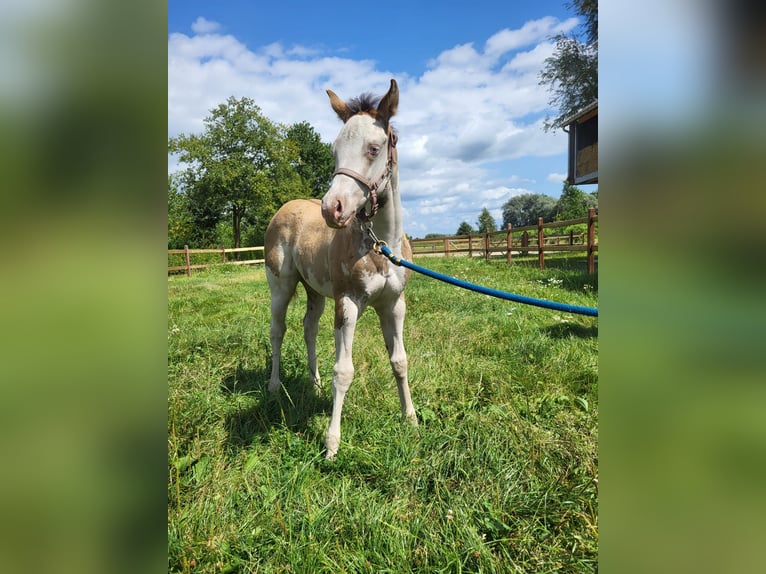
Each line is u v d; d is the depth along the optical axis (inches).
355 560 61.7
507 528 65.4
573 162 529.0
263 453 89.4
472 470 79.3
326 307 226.8
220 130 1040.2
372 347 147.4
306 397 114.5
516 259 527.2
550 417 99.3
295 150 1131.3
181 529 65.0
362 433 95.3
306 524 68.5
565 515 67.2
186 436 92.0
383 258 92.8
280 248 128.0
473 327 171.3
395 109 88.6
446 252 673.0
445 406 106.0
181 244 1059.3
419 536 66.7
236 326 178.1
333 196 78.3
